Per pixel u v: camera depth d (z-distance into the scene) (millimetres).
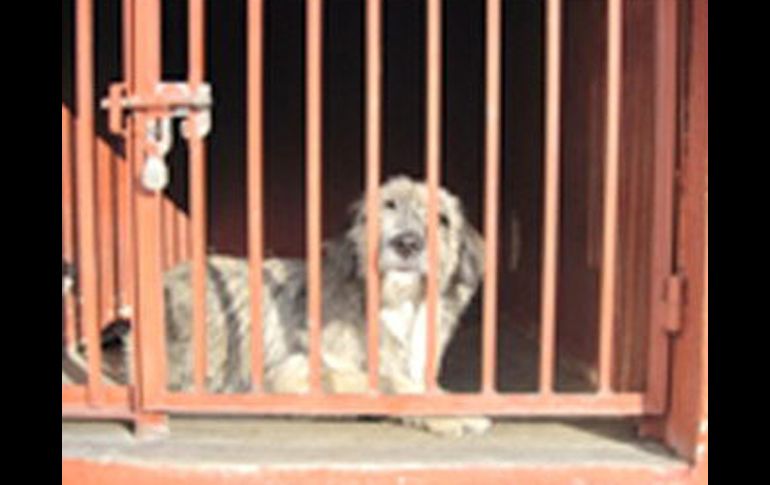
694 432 3221
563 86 3965
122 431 3361
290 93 4949
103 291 4047
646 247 3377
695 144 3236
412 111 5055
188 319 3727
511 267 4457
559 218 3988
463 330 4332
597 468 3227
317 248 3303
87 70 3291
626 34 3465
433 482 3223
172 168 4379
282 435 3359
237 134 4898
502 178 4570
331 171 4984
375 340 3309
